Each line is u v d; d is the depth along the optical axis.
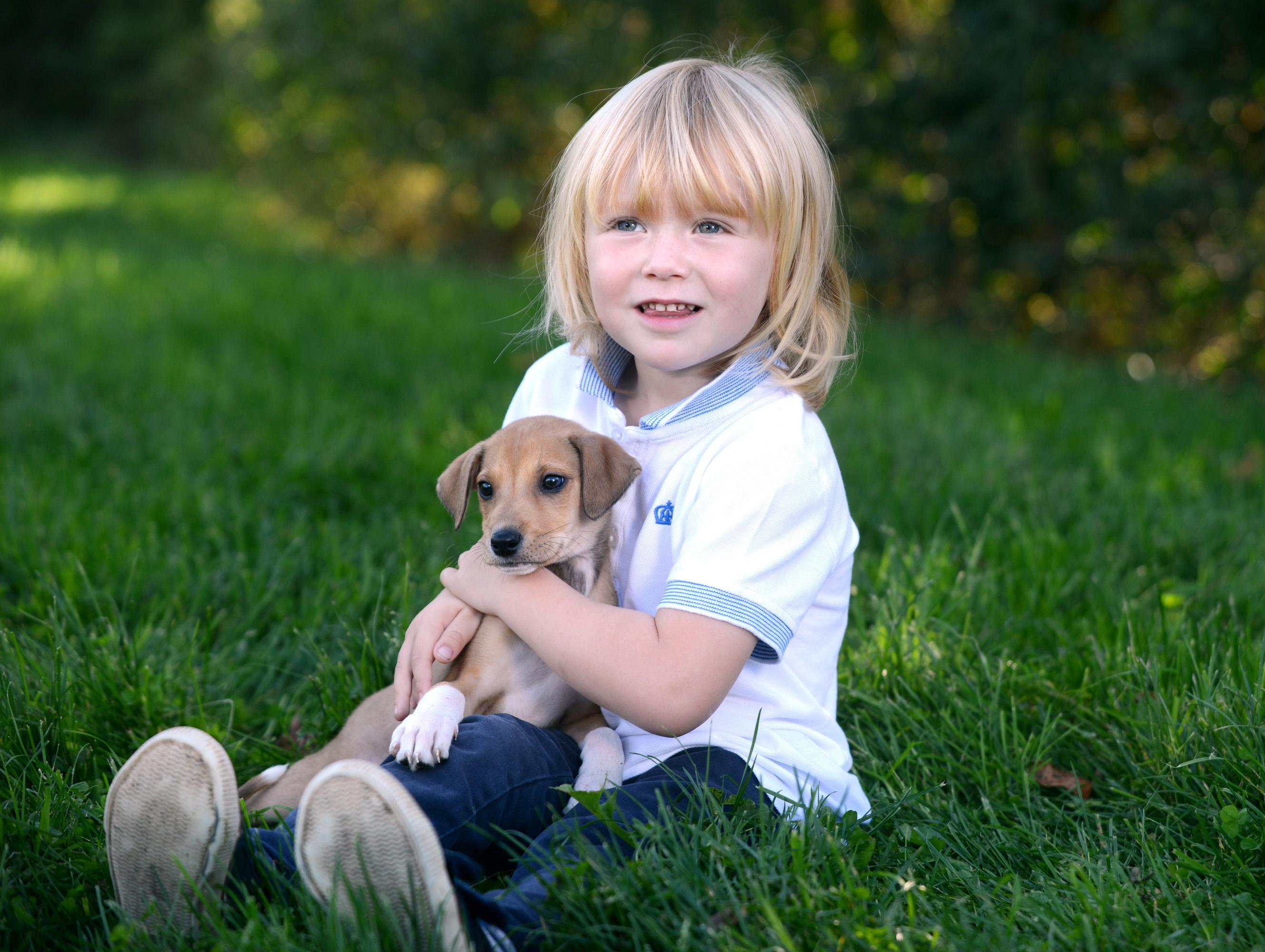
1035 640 3.71
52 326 8.23
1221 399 8.16
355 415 6.00
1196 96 9.48
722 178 2.46
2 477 4.88
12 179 25.22
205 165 31.11
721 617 2.33
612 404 2.82
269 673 3.45
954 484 5.02
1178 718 3.05
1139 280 10.87
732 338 2.59
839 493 2.63
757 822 2.40
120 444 5.39
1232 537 4.55
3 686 2.96
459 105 15.23
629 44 13.12
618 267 2.55
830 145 11.24
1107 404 7.41
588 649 2.37
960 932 2.20
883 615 3.67
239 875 2.23
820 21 12.32
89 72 39.06
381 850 2.01
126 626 3.57
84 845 2.47
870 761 3.05
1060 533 4.64
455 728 2.39
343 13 15.59
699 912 2.13
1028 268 10.81
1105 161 10.12
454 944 2.00
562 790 2.31
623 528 2.72
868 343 9.11
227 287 10.07
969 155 10.73
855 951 2.10
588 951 2.11
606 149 2.55
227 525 4.41
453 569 2.73
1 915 2.17
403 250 18.53
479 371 7.08
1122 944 2.16
